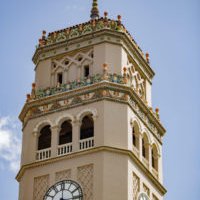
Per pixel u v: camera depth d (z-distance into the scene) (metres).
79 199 73.75
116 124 77.12
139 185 76.69
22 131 82.44
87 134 78.81
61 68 83.69
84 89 79.31
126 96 79.00
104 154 75.06
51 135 78.69
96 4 89.75
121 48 82.56
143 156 80.94
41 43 85.81
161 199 80.94
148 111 82.44
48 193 75.25
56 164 76.69
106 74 79.75
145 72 87.31
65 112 79.19
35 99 81.50
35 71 85.38
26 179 77.38
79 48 83.50
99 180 73.75
